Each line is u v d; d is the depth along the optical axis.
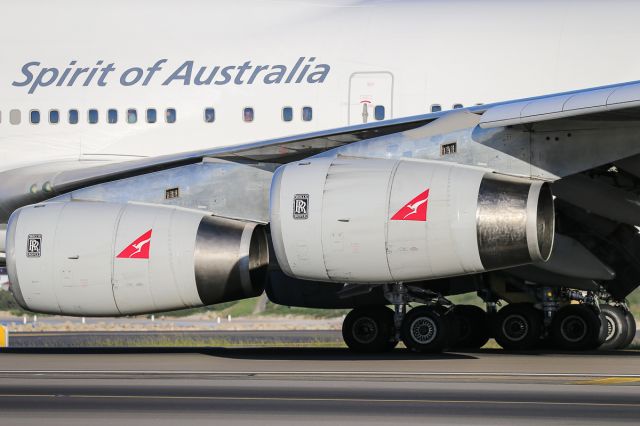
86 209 47.34
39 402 31.84
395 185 42.97
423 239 42.44
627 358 45.97
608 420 28.25
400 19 54.12
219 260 46.03
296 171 44.44
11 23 57.28
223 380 37.16
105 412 29.83
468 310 55.00
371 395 33.00
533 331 53.19
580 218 52.28
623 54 51.84
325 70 54.00
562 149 43.88
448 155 44.78
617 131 43.47
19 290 47.34
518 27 52.97
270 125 54.25
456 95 52.72
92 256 46.28
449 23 53.66
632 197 48.91
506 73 52.44
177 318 134.62
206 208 48.69
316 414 29.36
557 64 52.19
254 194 48.72
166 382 36.66
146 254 46.09
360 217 42.97
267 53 54.81
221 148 50.38
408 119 47.38
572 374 38.56
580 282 52.81
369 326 49.62
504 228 42.09
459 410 29.97
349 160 44.56
